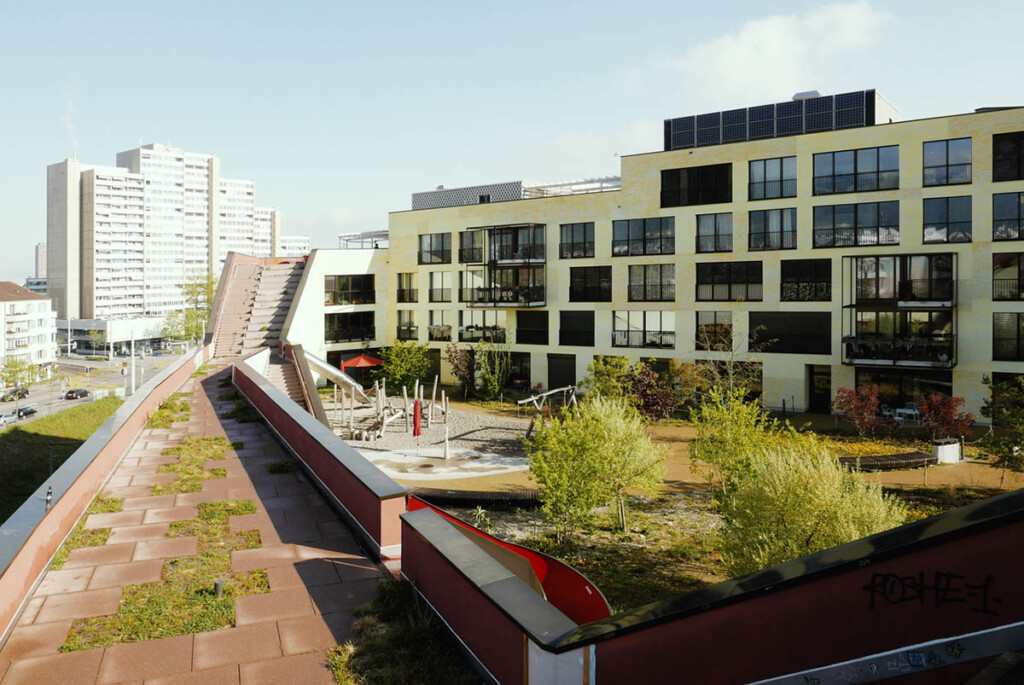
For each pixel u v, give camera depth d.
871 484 13.62
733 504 14.64
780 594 3.79
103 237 188.38
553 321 47.56
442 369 53.16
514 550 8.40
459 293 52.25
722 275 41.09
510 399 45.78
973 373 34.28
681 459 29.42
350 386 33.75
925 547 3.21
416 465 28.50
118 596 8.53
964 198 34.47
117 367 136.75
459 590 6.94
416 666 6.84
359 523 10.55
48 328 136.75
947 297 34.66
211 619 7.91
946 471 25.78
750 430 20.50
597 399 22.17
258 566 9.49
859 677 3.42
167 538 10.55
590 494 19.27
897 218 36.06
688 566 17.72
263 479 13.86
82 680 6.68
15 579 7.94
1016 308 33.28
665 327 43.12
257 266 52.47
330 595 8.55
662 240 43.16
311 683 6.61
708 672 4.16
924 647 3.17
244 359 28.16
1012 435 23.03
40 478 36.50
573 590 7.98
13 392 102.56
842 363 36.66
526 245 48.41
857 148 36.97
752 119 48.47
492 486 25.31
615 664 4.75
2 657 7.11
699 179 41.81
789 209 39.00
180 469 14.53
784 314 39.03
